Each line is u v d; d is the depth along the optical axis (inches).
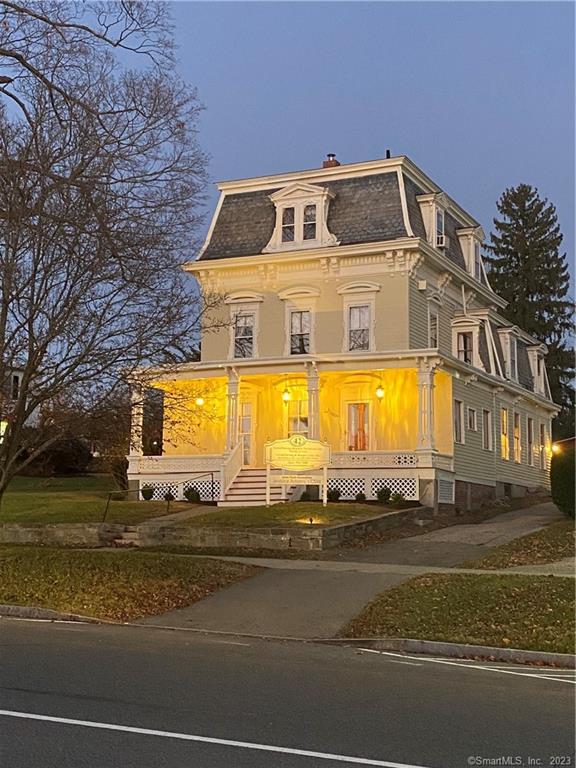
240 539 824.9
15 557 658.8
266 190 1306.6
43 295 563.8
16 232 548.4
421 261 1181.7
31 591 570.3
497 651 423.2
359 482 1101.1
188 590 577.9
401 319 1154.0
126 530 893.2
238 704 298.7
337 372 1137.4
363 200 1224.8
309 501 1091.9
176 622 505.0
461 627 466.6
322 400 1213.1
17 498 1130.0
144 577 597.9
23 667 354.6
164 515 975.6
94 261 560.4
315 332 1202.0
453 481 1147.9
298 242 1226.0
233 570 643.5
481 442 1300.4
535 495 1496.1
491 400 1369.3
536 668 402.9
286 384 1230.9
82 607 534.3
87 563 633.0
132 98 615.5
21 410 587.8
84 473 1800.0
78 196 565.6
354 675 365.7
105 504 1051.3
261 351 1229.7
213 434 1248.8
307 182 1278.3
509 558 718.5
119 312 584.7
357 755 241.6
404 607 512.1
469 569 663.8
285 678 351.3
